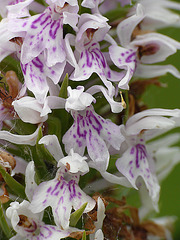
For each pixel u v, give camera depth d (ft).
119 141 0.44
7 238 0.45
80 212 0.43
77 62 0.44
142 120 0.47
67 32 0.44
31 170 0.43
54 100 0.43
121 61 0.45
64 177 0.44
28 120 0.44
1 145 0.46
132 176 0.46
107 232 0.48
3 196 0.44
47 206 0.44
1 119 0.45
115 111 0.43
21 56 0.43
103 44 0.46
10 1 0.45
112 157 0.47
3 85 0.45
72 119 0.45
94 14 0.44
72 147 0.44
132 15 0.47
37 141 0.43
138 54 0.47
